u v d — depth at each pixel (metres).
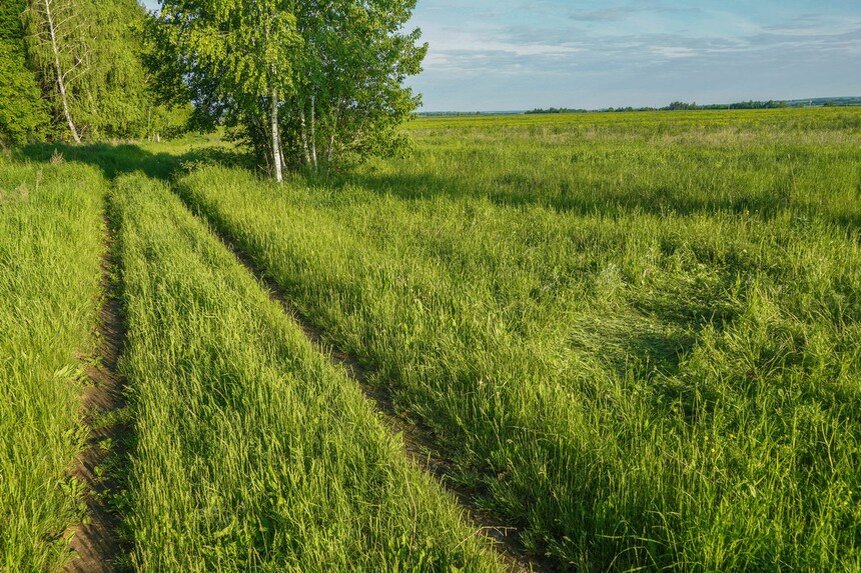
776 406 4.23
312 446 3.83
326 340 6.10
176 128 19.05
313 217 10.67
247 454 3.74
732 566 2.79
